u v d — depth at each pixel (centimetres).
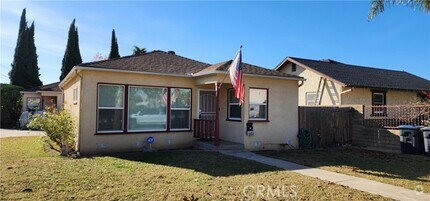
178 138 1323
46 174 751
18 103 2734
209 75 1255
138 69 1231
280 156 1145
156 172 806
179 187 661
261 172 838
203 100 1442
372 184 723
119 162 936
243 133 1284
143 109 1249
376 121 1493
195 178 748
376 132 1427
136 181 704
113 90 1186
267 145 1339
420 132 1245
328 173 844
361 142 1498
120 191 621
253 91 1333
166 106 1301
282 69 2428
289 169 891
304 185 698
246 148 1281
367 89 2028
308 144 1413
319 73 2050
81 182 684
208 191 633
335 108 1523
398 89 2111
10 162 916
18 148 1280
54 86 2917
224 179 745
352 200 590
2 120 2644
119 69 1168
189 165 918
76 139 1156
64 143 1105
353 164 1002
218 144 1226
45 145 1328
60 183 671
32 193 595
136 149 1218
